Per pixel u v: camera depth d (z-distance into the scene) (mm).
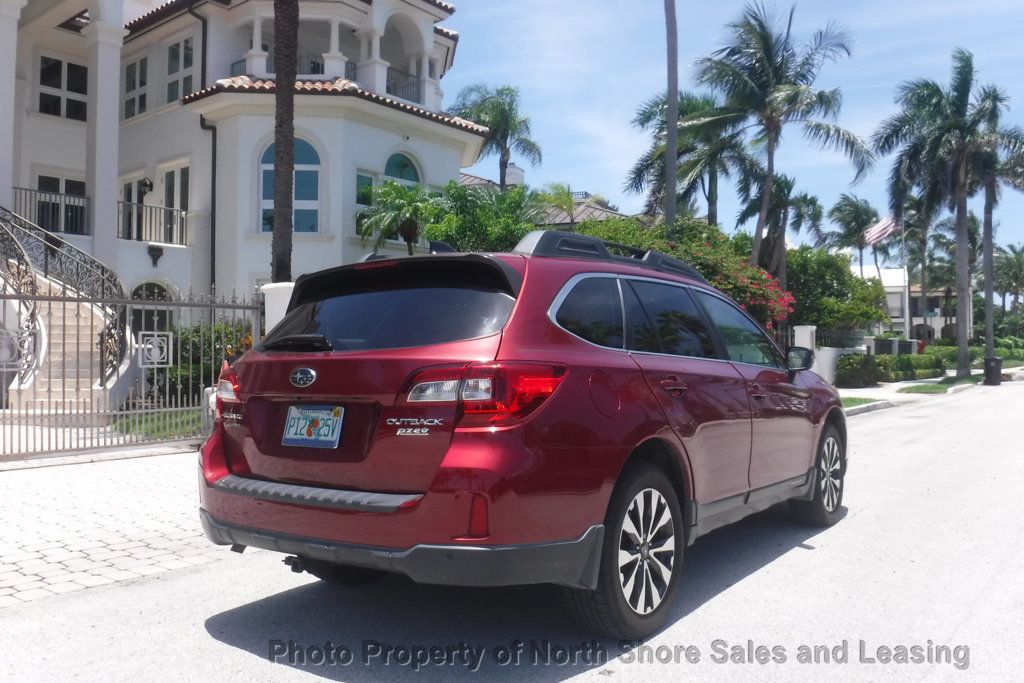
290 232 13836
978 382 33000
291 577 5137
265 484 3859
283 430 3875
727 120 26141
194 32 21859
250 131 20250
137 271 19562
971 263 66000
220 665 3750
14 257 15422
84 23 22203
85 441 9445
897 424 15477
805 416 5863
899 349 36188
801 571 5238
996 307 93750
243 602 4656
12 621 4344
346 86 19766
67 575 5152
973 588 4875
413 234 20047
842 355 27016
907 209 45156
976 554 5645
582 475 3584
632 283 4562
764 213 26766
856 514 6957
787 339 26406
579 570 3588
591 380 3766
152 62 23000
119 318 11445
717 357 5008
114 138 18859
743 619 4344
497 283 3814
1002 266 86000
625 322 4324
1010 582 4996
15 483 7832
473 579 3287
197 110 20672
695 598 4695
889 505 7344
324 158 20109
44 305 14555
